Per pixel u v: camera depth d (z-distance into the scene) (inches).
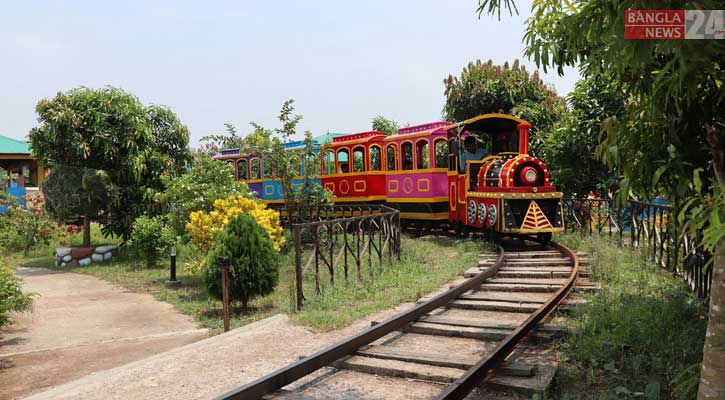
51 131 617.9
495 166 522.9
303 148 707.4
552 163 652.1
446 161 675.4
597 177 623.8
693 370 168.2
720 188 126.5
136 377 210.1
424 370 197.5
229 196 522.3
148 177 669.3
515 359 207.6
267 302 386.0
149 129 654.5
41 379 246.8
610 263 377.4
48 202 641.0
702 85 153.3
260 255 369.1
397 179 678.5
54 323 364.8
